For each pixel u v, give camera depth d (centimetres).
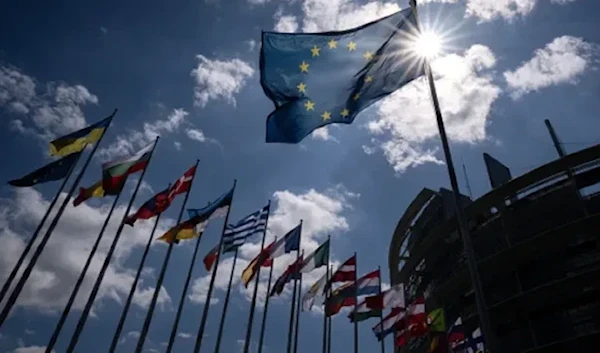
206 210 3381
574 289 3603
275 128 1670
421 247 5056
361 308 3703
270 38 1741
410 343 4575
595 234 3709
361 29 1739
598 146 3928
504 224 4306
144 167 3081
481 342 4128
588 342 3338
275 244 3712
